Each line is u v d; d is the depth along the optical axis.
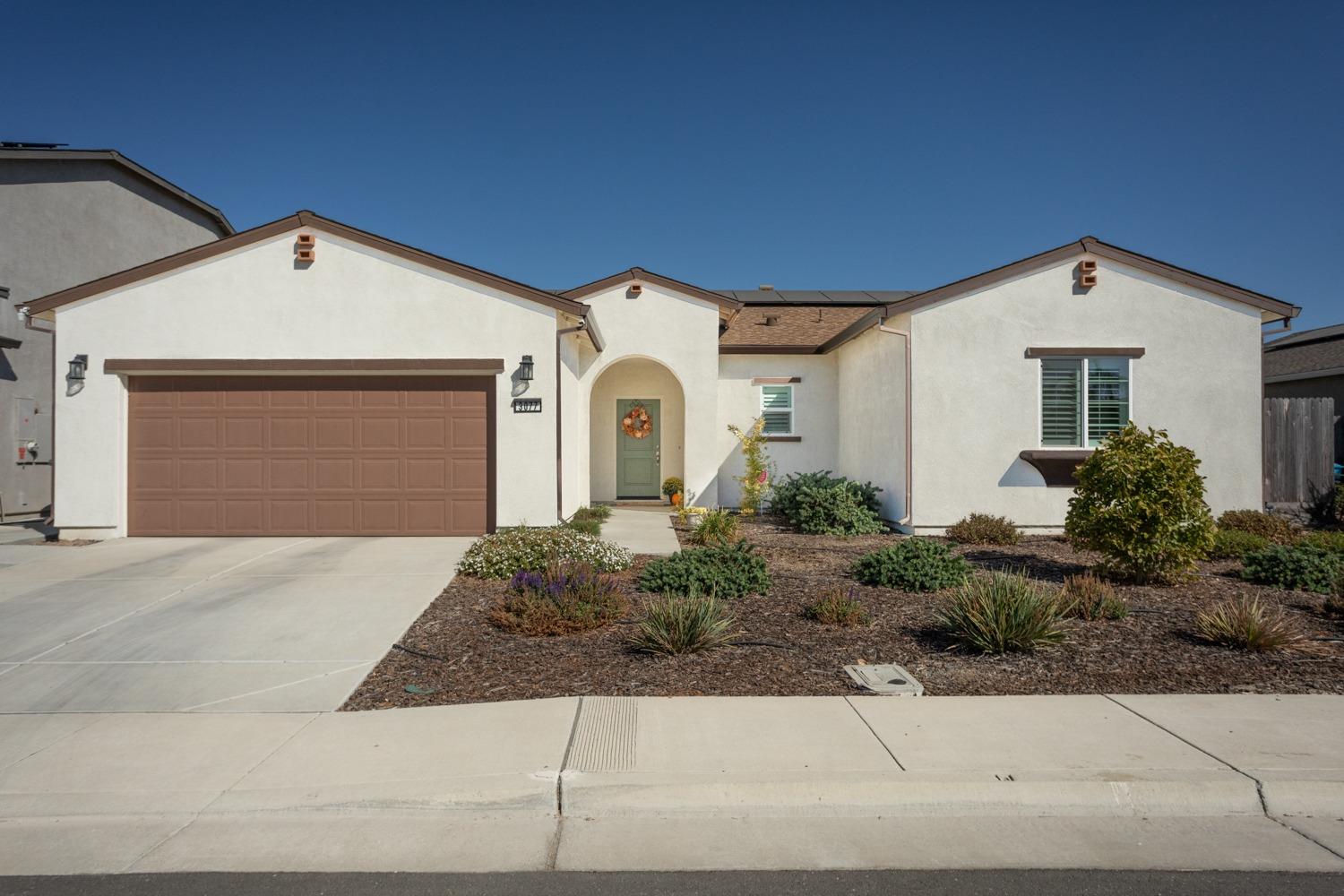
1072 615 7.35
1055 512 12.44
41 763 4.44
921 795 4.02
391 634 6.82
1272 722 4.88
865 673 5.82
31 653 6.33
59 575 8.89
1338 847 3.69
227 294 11.38
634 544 11.45
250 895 3.32
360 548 10.51
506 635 6.80
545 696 5.44
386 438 11.54
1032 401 12.42
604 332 15.27
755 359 16.81
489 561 8.84
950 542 11.76
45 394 16.14
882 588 8.52
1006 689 5.57
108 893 3.33
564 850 3.67
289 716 5.12
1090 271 12.31
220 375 11.48
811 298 20.75
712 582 8.04
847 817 3.98
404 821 3.94
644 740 4.62
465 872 3.49
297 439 11.52
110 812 3.92
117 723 5.02
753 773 4.17
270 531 11.51
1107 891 3.33
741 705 5.21
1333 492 14.46
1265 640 6.29
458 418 11.55
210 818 3.92
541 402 11.46
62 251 16.41
